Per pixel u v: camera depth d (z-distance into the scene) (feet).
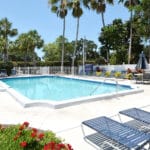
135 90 43.73
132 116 20.08
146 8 94.27
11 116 27.63
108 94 38.91
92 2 115.24
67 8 116.37
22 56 189.67
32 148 12.01
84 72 97.71
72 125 24.30
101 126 17.07
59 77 89.61
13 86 71.15
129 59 110.42
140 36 106.83
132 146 14.24
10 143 12.28
